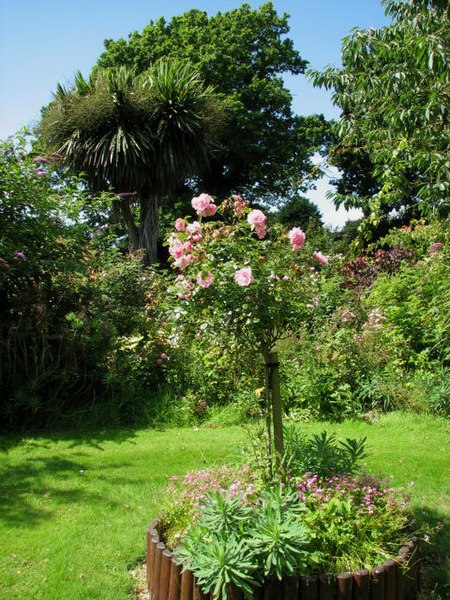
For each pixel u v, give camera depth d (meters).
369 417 5.14
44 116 12.03
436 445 4.36
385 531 2.30
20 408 4.95
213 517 2.16
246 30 21.16
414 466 3.89
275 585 1.99
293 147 21.94
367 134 4.44
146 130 12.01
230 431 4.96
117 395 5.45
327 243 12.95
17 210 5.30
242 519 2.12
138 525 3.02
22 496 3.41
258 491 2.48
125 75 12.08
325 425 5.04
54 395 5.17
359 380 5.46
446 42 3.52
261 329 2.57
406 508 2.76
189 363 5.85
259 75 22.14
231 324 2.57
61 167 11.97
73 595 2.35
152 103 11.90
